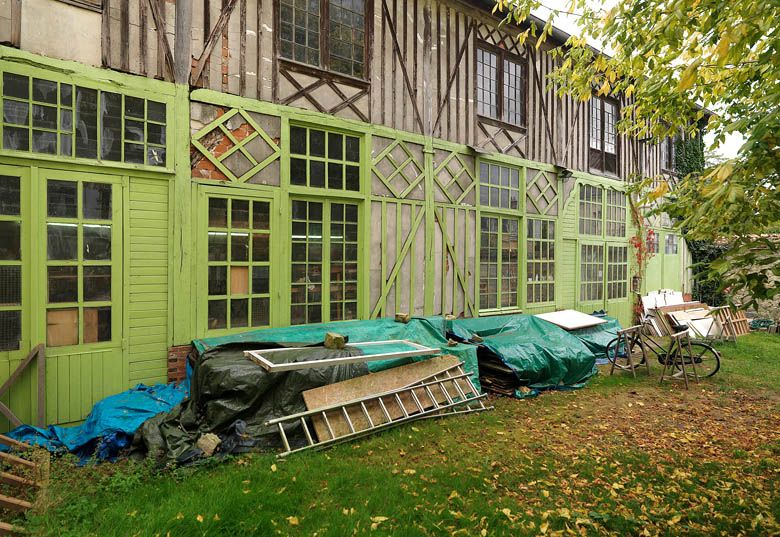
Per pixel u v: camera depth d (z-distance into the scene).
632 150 11.95
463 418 5.12
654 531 2.93
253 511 2.98
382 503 3.17
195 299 5.25
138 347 4.93
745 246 2.61
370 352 5.06
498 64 8.55
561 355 6.61
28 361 4.24
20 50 4.30
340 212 6.48
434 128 7.51
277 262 5.85
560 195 9.76
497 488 3.50
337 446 4.20
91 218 4.66
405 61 7.14
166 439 3.85
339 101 6.41
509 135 8.74
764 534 2.91
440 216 7.59
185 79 5.17
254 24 5.67
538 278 9.38
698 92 4.23
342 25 6.47
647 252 12.52
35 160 4.35
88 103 4.64
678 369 7.62
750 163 2.61
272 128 5.79
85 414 4.62
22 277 4.32
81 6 4.62
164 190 5.07
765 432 4.82
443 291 7.64
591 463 3.97
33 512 2.87
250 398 4.20
